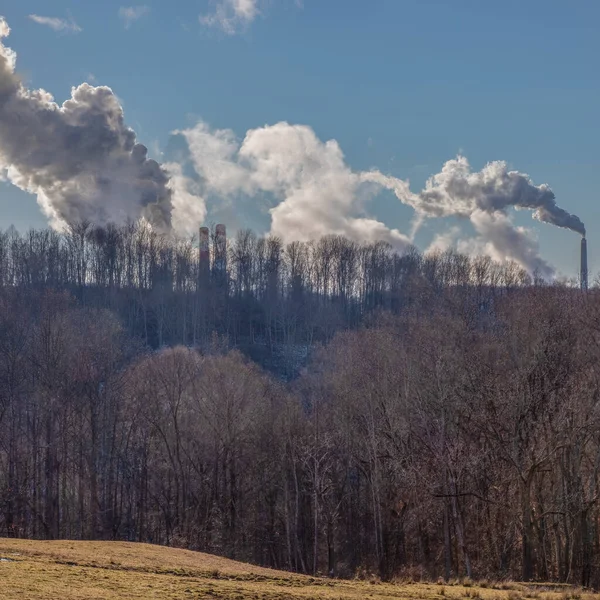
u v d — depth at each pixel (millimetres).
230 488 153375
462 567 119375
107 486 156375
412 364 129875
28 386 156000
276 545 152125
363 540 147750
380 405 133125
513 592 71812
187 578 63688
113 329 191750
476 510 123875
